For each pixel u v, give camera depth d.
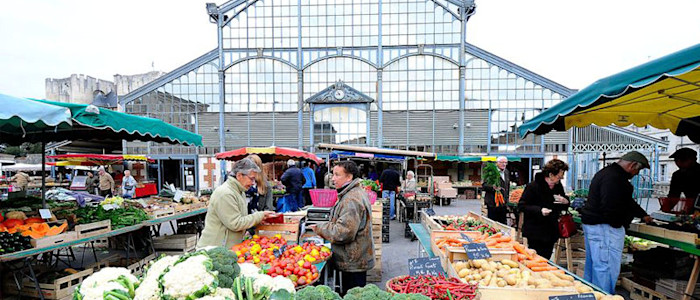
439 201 16.05
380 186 11.10
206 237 3.47
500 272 3.02
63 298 4.50
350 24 19.69
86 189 14.97
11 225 4.29
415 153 8.45
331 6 19.69
